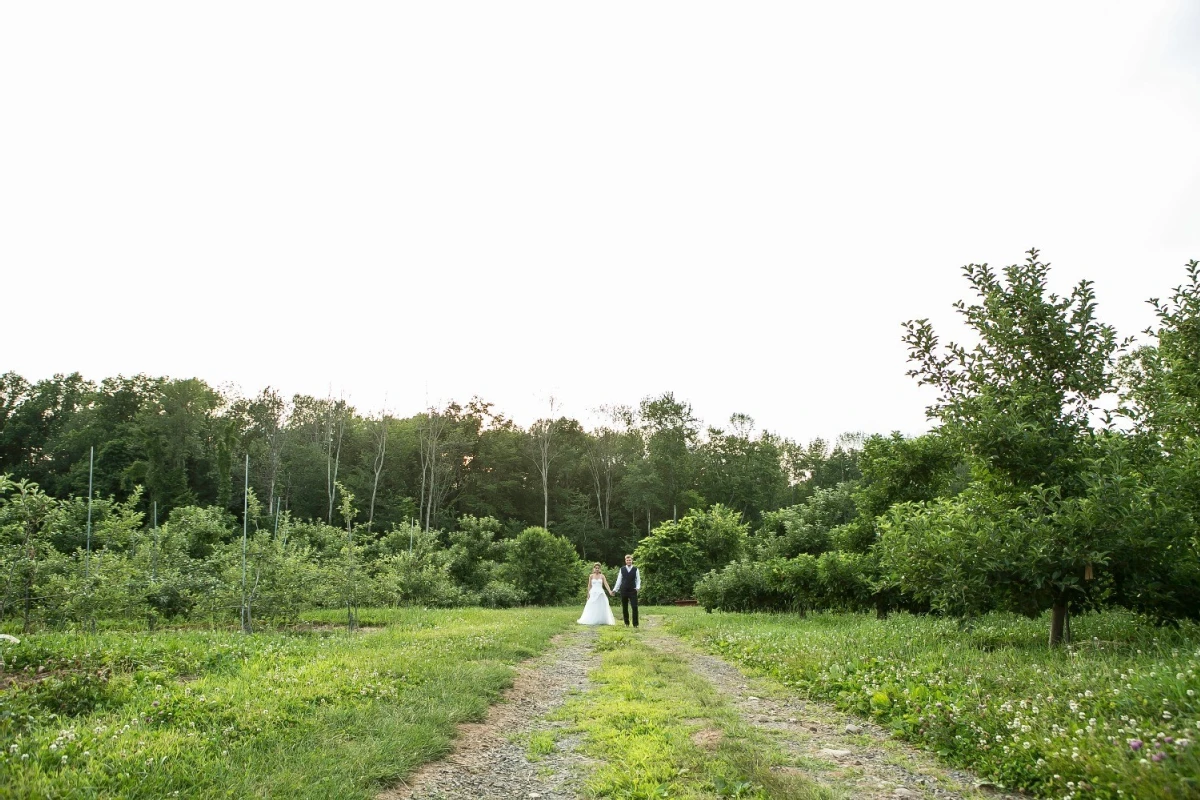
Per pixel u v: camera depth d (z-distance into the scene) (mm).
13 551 11102
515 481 70625
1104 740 4398
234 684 6809
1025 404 9156
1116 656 7098
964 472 16844
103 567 13125
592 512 73312
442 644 10578
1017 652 8234
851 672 7816
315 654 9398
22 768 3955
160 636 10562
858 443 87375
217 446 59094
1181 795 3576
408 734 5543
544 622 16562
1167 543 7676
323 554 21938
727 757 5090
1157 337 10656
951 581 9055
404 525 27109
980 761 4848
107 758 4352
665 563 30469
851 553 16250
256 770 4531
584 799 4578
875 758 5254
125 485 52281
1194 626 8305
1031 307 9414
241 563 13547
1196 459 8375
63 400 72625
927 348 10227
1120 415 9398
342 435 67188
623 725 6340
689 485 74375
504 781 4918
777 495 77375
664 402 75438
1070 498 8336
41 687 5996
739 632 12992
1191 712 4559
